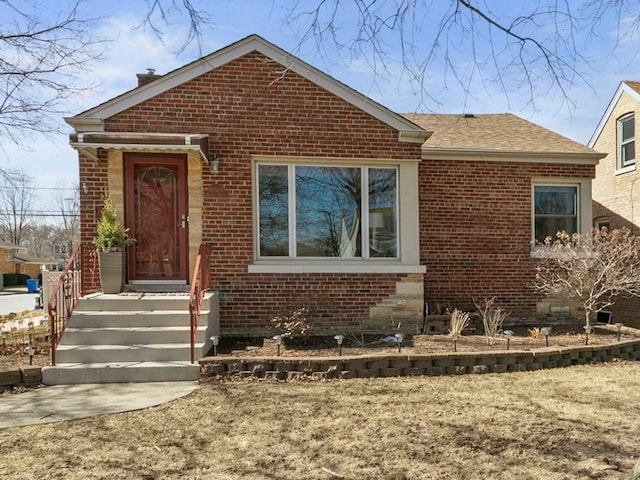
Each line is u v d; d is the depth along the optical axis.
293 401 5.12
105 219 7.53
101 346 6.41
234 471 3.48
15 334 8.29
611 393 5.46
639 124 12.18
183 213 8.16
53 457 3.73
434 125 11.82
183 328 6.68
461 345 7.30
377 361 6.23
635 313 12.11
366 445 3.93
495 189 9.95
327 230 8.44
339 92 8.30
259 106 8.12
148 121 7.86
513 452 3.80
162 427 4.36
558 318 10.02
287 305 7.94
